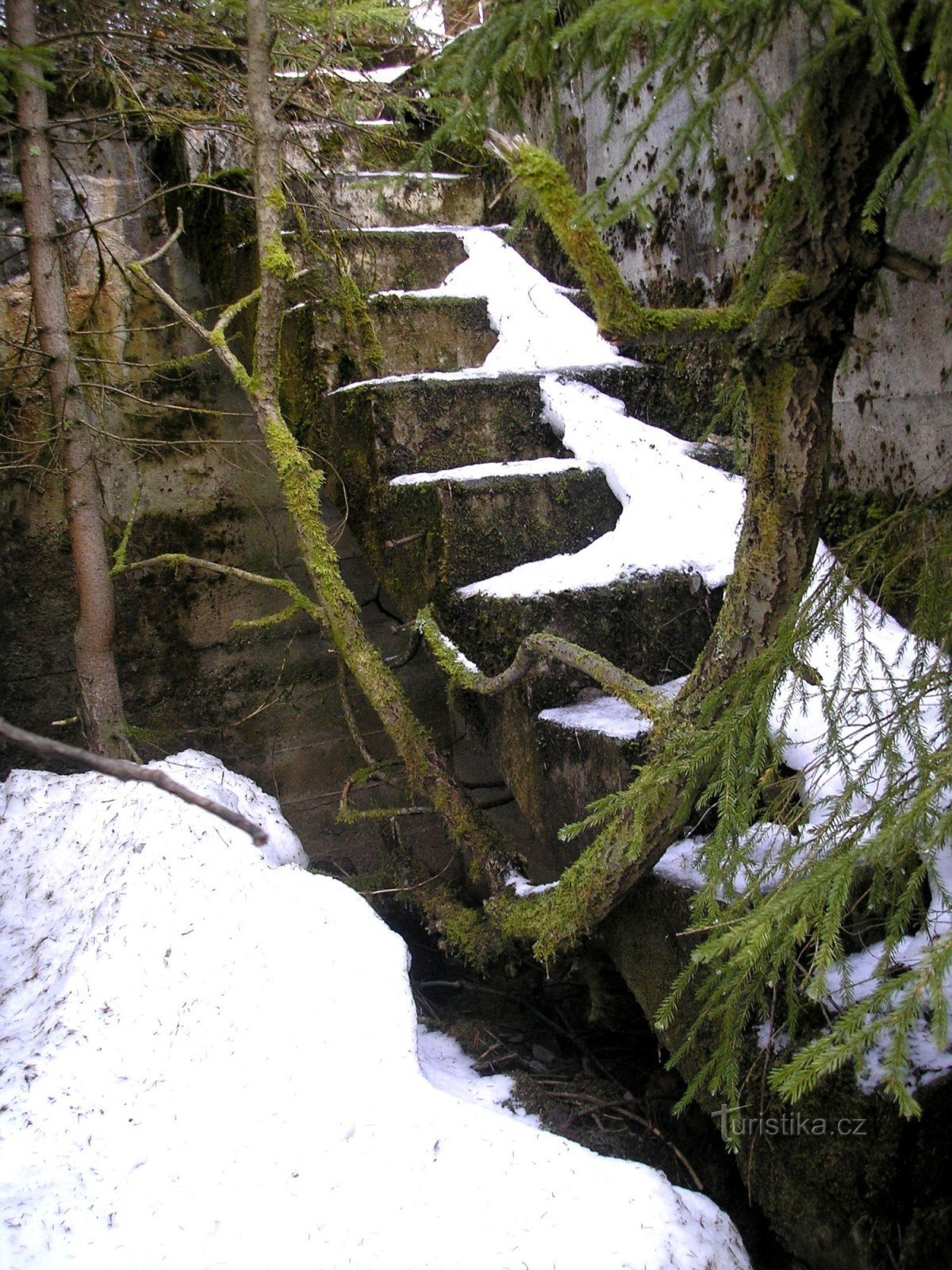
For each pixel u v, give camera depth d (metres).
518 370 2.98
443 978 2.78
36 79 2.26
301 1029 1.57
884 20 1.11
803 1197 1.60
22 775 2.45
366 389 2.65
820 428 1.48
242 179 3.05
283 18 2.79
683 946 1.80
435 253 3.36
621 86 3.11
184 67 3.12
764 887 1.67
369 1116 1.45
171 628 3.41
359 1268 1.25
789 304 1.41
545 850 2.33
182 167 3.19
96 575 2.55
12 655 3.15
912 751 1.46
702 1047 1.77
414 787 2.42
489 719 2.44
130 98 3.03
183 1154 1.39
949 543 1.52
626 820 1.79
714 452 2.86
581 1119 2.06
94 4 2.89
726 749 1.49
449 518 2.42
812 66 1.26
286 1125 1.44
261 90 2.29
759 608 1.57
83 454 2.55
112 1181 1.36
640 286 3.27
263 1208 1.32
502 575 2.44
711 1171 1.91
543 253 3.63
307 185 3.04
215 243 3.17
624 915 1.96
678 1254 1.32
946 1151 1.51
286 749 3.62
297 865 2.45
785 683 2.01
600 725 2.09
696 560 2.46
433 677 3.79
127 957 1.73
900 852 1.25
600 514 2.65
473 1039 2.38
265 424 2.38
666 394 3.14
